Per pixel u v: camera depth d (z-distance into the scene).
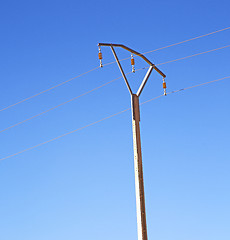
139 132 25.02
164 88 27.50
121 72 25.80
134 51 26.38
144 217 23.39
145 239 23.02
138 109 25.47
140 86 26.06
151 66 26.72
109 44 26.08
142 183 23.94
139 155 24.44
